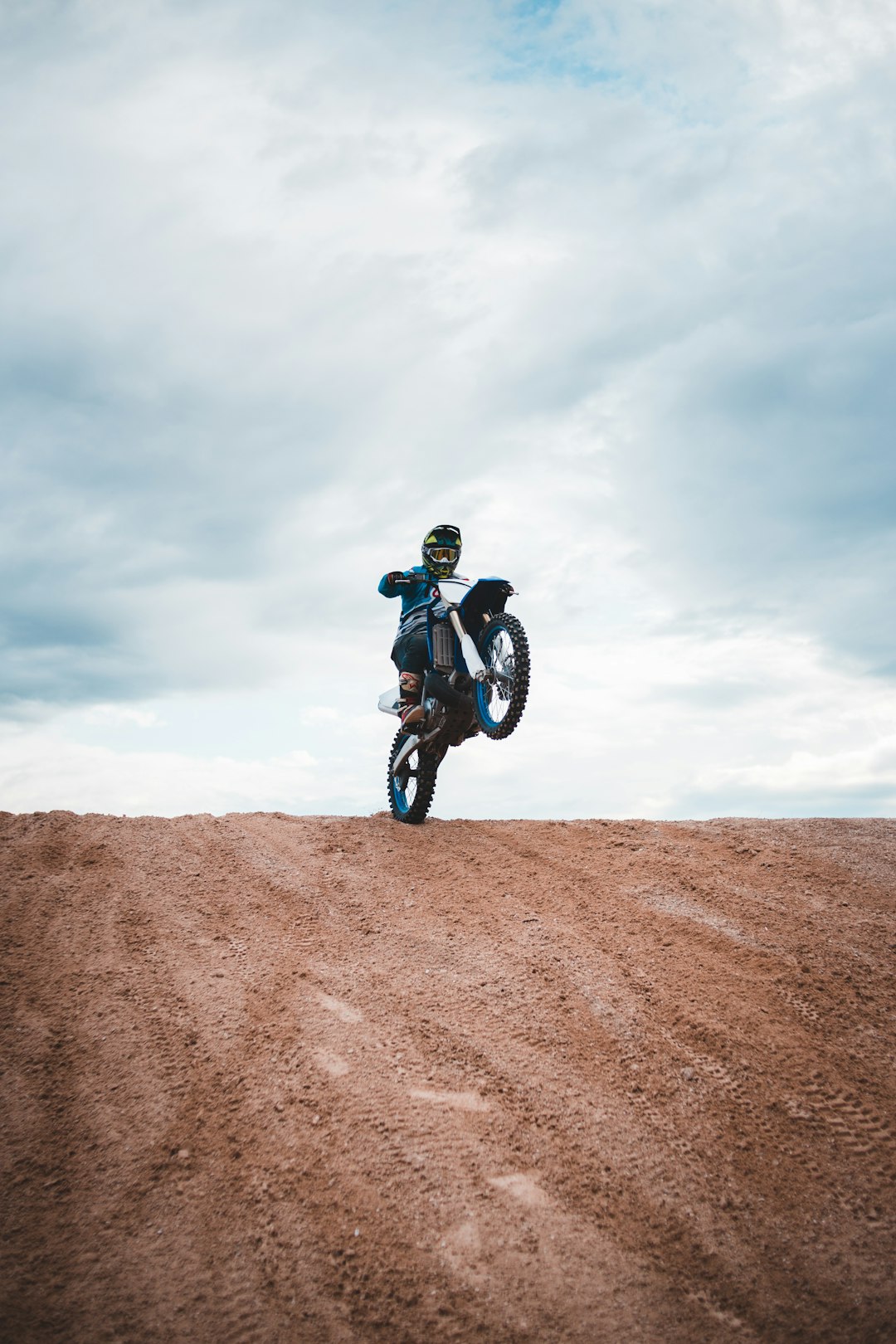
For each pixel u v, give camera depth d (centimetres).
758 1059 448
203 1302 324
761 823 770
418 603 804
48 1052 456
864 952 538
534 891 656
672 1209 366
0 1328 311
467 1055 452
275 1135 398
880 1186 378
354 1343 309
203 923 600
